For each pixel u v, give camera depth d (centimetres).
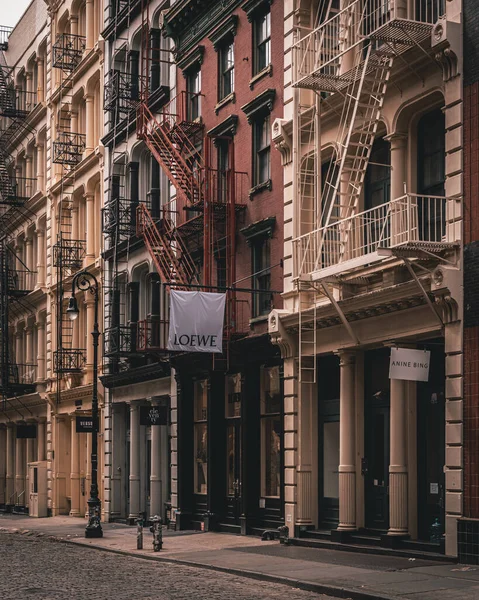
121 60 4344
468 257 2059
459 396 2062
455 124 2111
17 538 3481
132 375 3875
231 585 1905
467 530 2006
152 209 3816
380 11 2450
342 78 2419
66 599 1742
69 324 4888
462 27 2109
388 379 2472
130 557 2578
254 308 3038
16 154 6012
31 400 5319
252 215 3064
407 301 2217
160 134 3575
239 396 3177
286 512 2744
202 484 3391
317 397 2752
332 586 1759
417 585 1741
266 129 3041
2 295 5469
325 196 2756
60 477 4919
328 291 2516
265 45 3067
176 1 3525
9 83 6175
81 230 4850
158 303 3731
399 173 2320
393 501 2283
